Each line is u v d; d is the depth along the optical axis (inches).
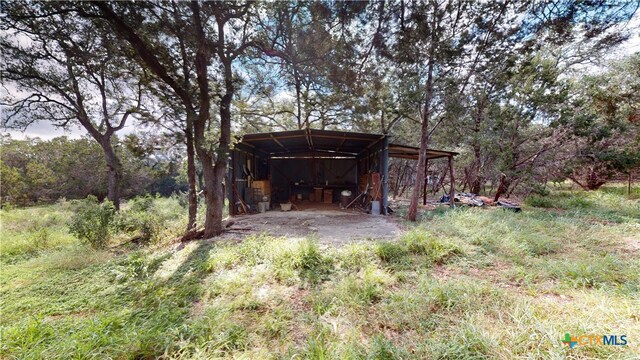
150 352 79.4
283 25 213.2
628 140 364.5
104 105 389.4
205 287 124.0
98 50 238.5
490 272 132.3
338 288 115.8
